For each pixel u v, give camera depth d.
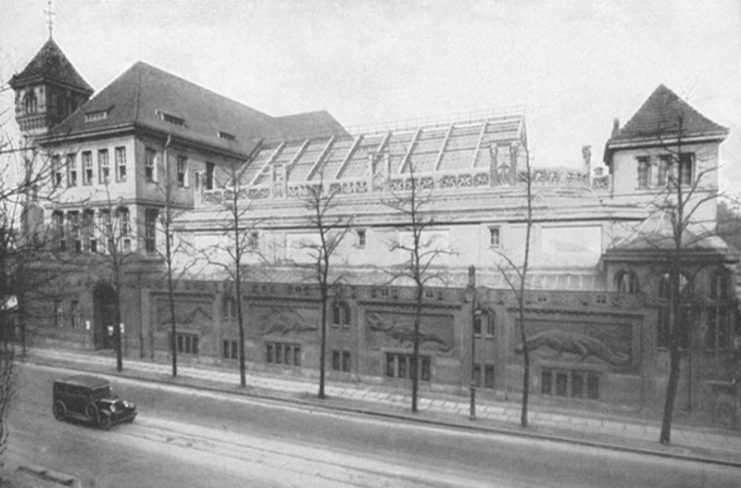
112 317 39.44
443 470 18.17
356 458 19.19
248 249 37.12
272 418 23.80
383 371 28.67
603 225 27.45
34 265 30.36
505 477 17.62
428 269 31.17
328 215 33.88
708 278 23.22
